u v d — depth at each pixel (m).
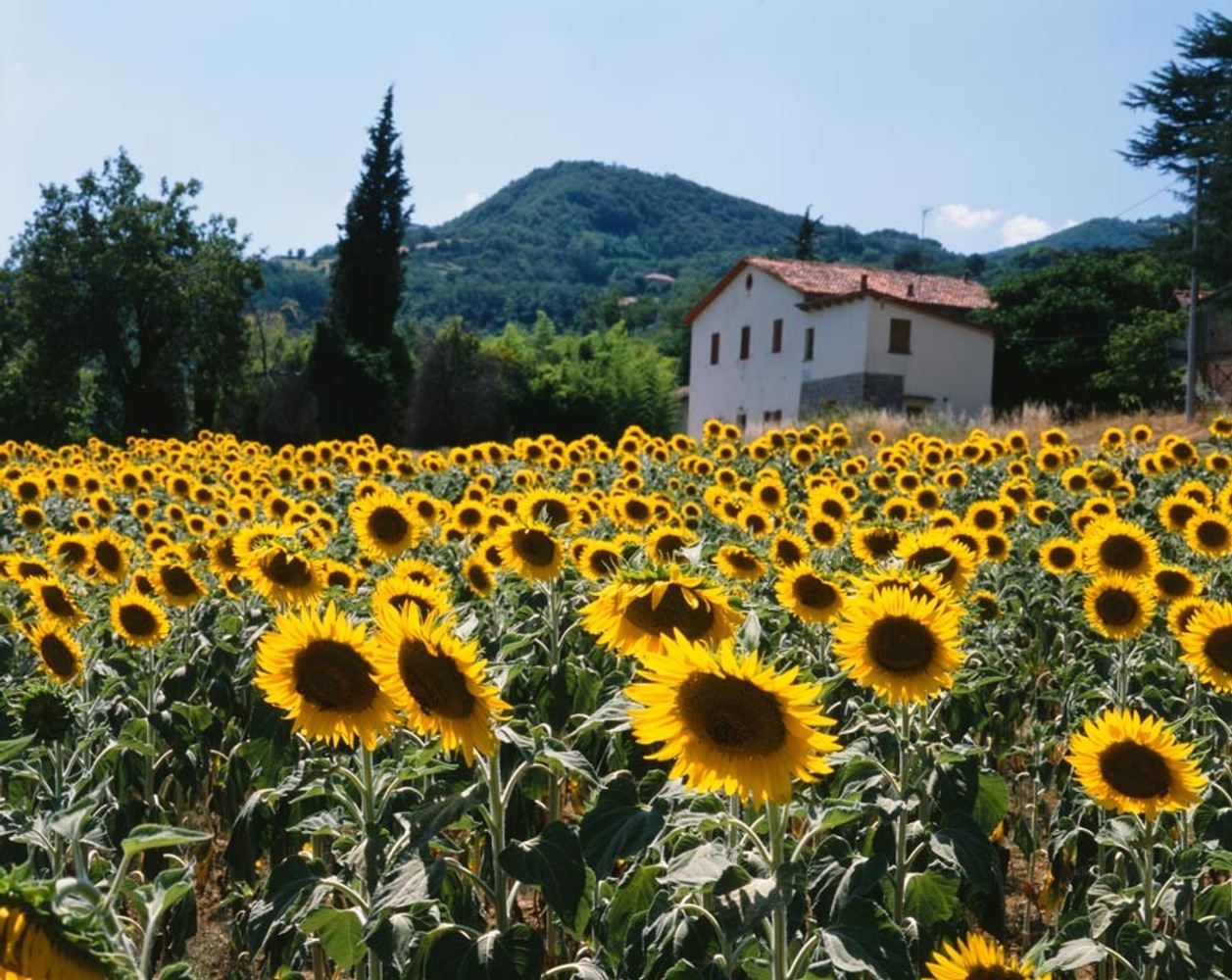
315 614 3.49
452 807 3.55
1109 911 4.28
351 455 18.31
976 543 8.29
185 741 6.52
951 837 4.03
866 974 3.46
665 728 3.00
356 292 61.69
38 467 19.77
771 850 3.29
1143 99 42.00
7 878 1.89
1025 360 51.28
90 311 55.38
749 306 54.69
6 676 6.20
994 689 7.05
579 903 3.70
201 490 14.22
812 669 5.71
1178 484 14.05
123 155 57.25
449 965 3.51
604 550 6.86
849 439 18.33
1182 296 50.97
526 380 62.12
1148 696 6.33
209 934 6.07
